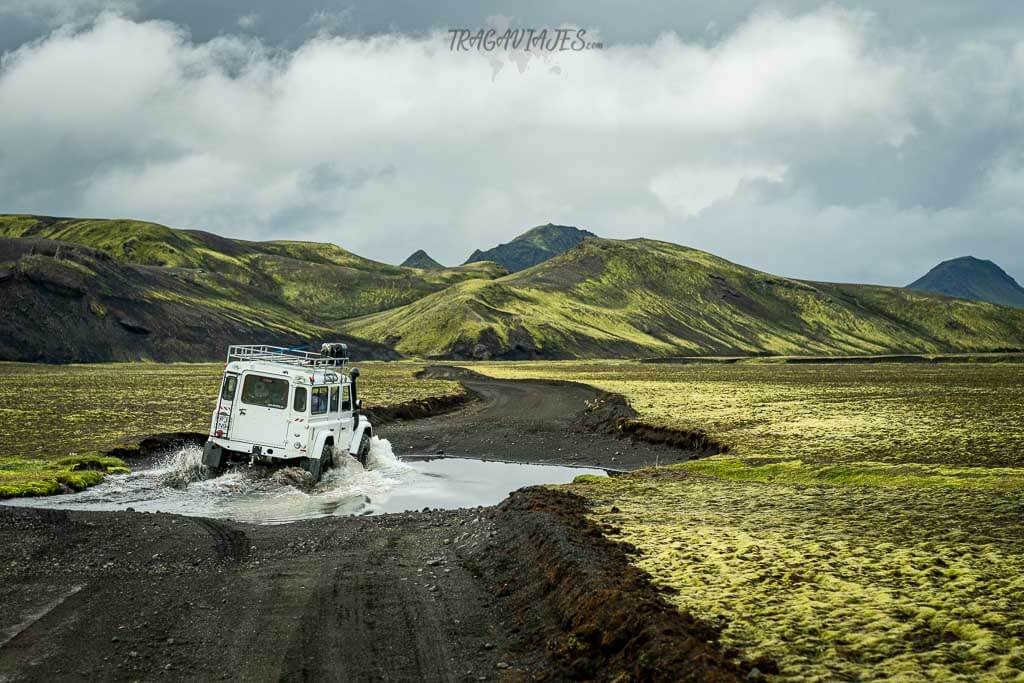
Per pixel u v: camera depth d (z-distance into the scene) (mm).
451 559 12195
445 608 9578
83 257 181625
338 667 7527
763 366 168875
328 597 9969
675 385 80125
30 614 9016
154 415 38750
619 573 9836
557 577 9992
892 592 8898
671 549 11289
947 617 7988
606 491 18484
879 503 15180
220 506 17562
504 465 28359
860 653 7137
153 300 182125
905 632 7625
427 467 27172
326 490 20375
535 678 7324
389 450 28188
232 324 193625
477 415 49312
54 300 153250
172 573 11062
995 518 13000
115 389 60125
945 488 16938
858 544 11289
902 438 29781
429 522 15266
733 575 9781
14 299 146250
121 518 14586
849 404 49562
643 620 7734
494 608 9594
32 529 13273
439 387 70250
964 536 11555
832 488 17875
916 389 67562
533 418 46875
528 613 9281
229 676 7207
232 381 20562
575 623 8414
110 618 8914
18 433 29656
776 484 19359
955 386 71750
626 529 12945
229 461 20719
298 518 16484
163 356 161625
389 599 9930
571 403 59156
